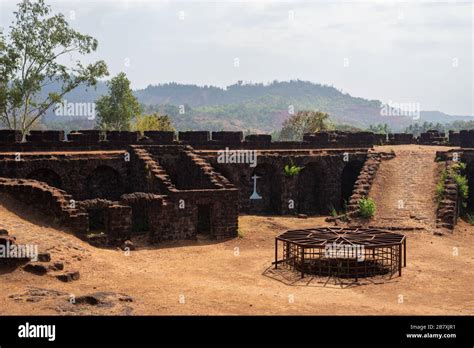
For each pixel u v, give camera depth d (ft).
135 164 135.95
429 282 85.20
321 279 86.38
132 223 121.49
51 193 103.50
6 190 103.91
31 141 139.54
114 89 240.32
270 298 74.28
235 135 161.68
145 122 246.06
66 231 101.91
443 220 126.82
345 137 177.88
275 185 155.94
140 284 79.82
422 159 158.71
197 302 71.15
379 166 156.15
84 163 131.54
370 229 103.86
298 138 322.96
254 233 123.65
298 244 87.66
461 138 186.70
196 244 113.19
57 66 182.80
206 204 119.44
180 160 146.20
